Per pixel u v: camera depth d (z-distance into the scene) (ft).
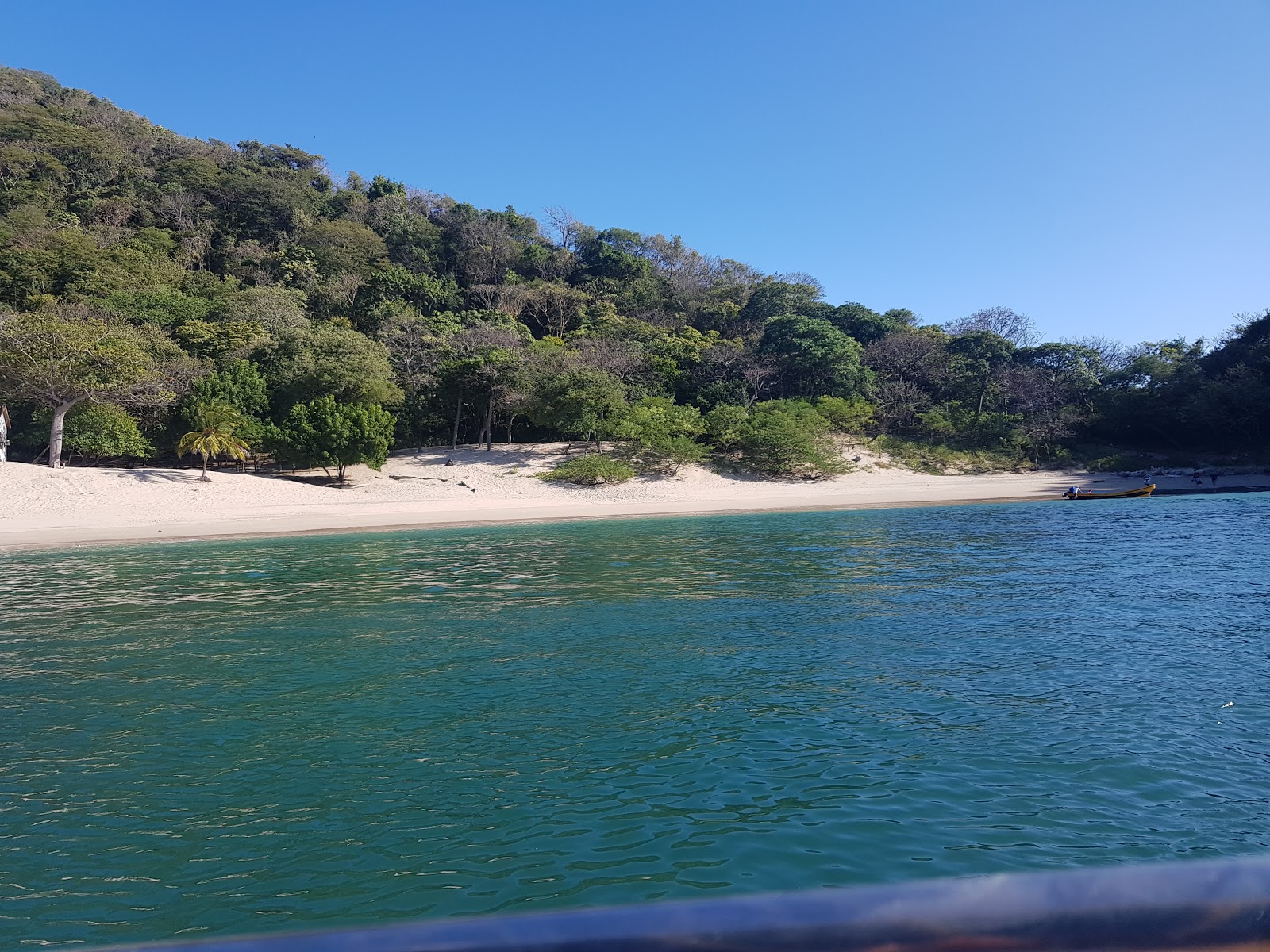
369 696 31.73
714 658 36.32
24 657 38.52
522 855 19.25
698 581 58.59
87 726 28.63
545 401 161.99
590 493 145.48
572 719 28.68
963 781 22.68
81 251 200.13
